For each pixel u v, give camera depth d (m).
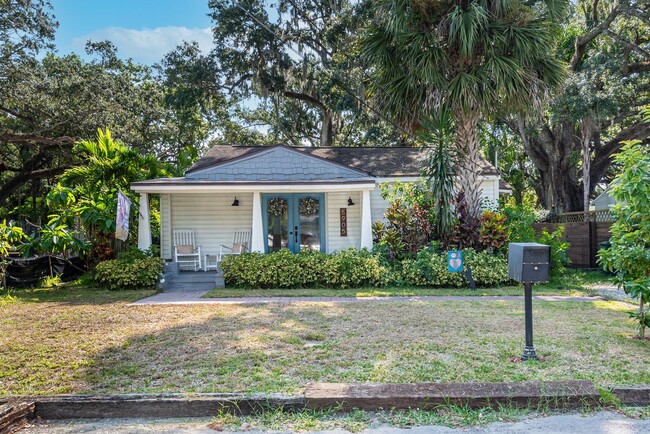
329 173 14.13
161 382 4.46
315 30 24.36
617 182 6.45
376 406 3.85
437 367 4.80
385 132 24.17
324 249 14.42
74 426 3.68
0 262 11.41
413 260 11.74
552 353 5.29
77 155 21.50
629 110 20.80
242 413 3.85
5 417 3.51
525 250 4.92
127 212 11.55
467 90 11.06
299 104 29.52
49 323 7.27
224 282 11.62
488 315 7.68
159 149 27.56
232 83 25.25
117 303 9.34
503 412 3.78
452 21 10.66
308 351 5.48
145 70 29.22
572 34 21.08
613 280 6.56
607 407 3.87
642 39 20.62
